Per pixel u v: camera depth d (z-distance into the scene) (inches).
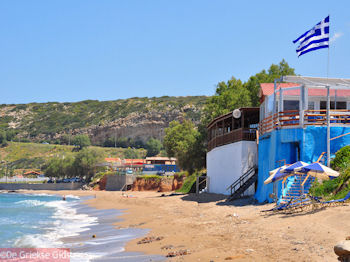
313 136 984.9
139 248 669.9
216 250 562.3
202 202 1444.4
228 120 1621.6
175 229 859.4
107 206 1907.0
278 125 1028.5
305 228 606.5
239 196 1295.5
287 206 813.9
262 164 1160.2
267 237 602.9
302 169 740.7
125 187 3732.8
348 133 989.8
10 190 4662.9
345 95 1196.5
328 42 989.8
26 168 7194.9
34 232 968.3
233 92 2160.4
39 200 2886.3
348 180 783.7
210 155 1796.3
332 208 694.5
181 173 2950.3
